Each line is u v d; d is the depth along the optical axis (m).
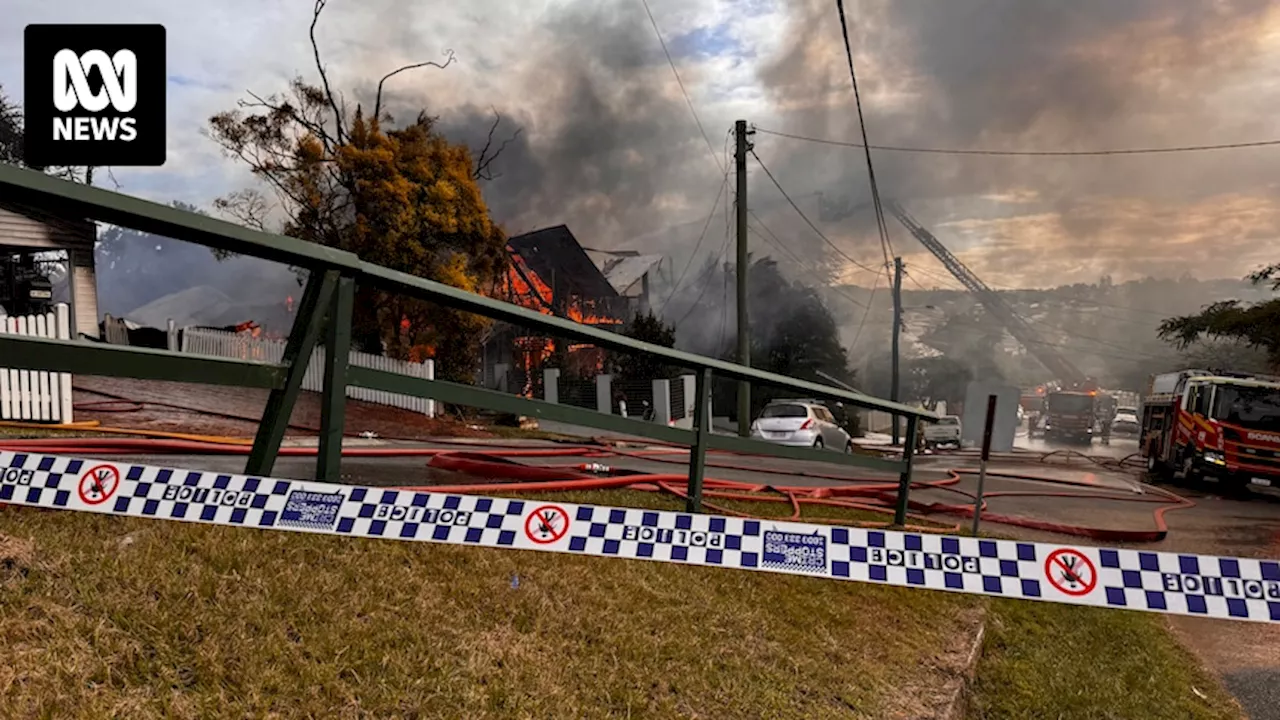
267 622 2.67
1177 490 19.23
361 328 23.41
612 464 11.40
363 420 17.75
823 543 3.26
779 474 12.96
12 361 2.36
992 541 3.27
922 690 4.23
